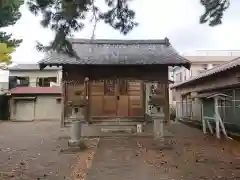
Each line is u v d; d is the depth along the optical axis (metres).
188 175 5.77
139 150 8.64
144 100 14.70
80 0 6.01
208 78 14.18
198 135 11.85
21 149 8.84
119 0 7.11
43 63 13.24
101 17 7.32
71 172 6.07
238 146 9.13
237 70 10.54
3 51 4.69
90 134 11.91
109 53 15.05
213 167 6.43
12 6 5.12
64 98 14.34
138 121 14.34
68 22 6.22
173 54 14.78
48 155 7.90
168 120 14.23
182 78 27.22
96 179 5.52
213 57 25.50
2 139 10.99
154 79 14.41
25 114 21.91
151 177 5.65
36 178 5.61
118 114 14.70
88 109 14.48
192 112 17.06
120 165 6.70
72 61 13.44
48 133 12.70
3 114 21.44
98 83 14.73
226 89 11.98
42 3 5.85
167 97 14.35
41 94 21.98
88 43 16.45
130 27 7.66
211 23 6.43
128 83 14.88
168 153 8.16
